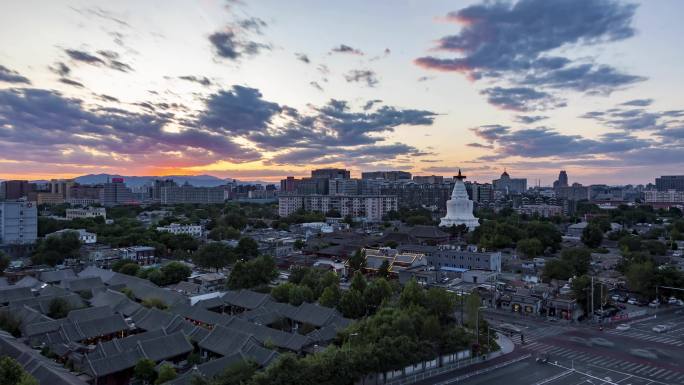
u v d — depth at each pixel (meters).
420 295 134.75
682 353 121.00
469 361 114.38
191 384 88.19
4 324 129.38
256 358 103.06
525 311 162.50
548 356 118.12
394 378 104.00
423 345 108.25
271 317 137.75
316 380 88.75
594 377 105.50
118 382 101.56
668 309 166.62
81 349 113.69
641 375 106.69
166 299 157.50
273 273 189.12
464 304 144.12
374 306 145.88
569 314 153.62
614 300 175.75
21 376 85.25
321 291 162.38
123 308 147.50
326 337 122.06
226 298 160.00
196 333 120.12
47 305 146.88
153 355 106.19
